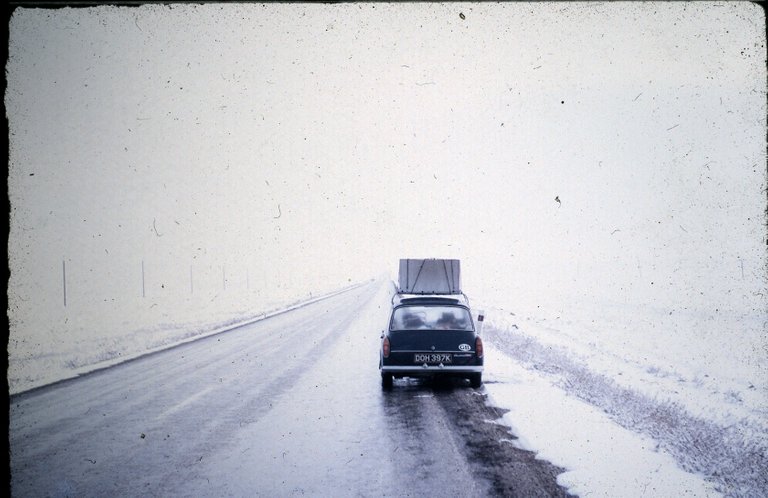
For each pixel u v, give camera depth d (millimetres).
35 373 10633
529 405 7766
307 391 8969
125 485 4777
